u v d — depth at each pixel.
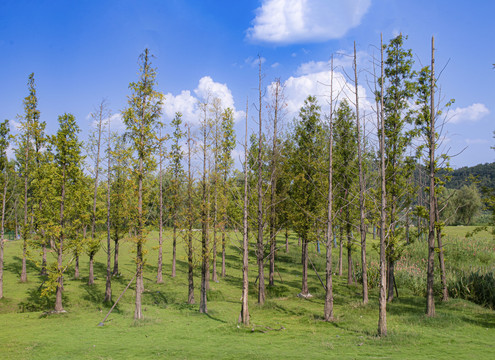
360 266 35.41
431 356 11.77
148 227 21.86
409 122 22.41
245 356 12.38
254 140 28.08
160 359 12.36
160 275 32.75
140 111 21.42
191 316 21.27
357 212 31.22
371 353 12.32
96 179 31.75
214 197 26.55
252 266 42.34
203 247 23.92
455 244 40.72
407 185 22.86
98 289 29.50
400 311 20.59
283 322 18.97
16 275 32.38
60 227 23.19
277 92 23.81
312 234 26.47
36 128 30.06
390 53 23.20
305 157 27.45
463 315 18.80
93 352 13.43
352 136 30.23
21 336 16.34
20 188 32.12
